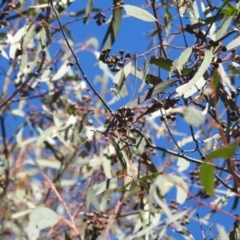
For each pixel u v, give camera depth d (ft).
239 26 6.61
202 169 5.39
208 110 6.04
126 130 6.43
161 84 6.28
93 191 6.79
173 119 6.30
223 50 6.30
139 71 6.49
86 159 8.75
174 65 6.28
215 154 5.35
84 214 7.55
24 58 7.84
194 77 6.10
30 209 8.20
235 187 6.40
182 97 6.28
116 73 6.47
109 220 7.60
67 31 8.73
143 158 7.40
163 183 5.40
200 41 6.68
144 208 7.44
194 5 6.82
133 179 6.68
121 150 6.76
